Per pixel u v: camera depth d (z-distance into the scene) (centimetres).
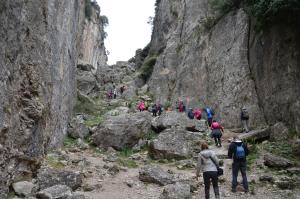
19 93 1145
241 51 2397
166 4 4175
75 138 1997
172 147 1633
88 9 6025
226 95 2416
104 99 3609
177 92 3033
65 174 1154
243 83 2291
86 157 1611
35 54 1293
